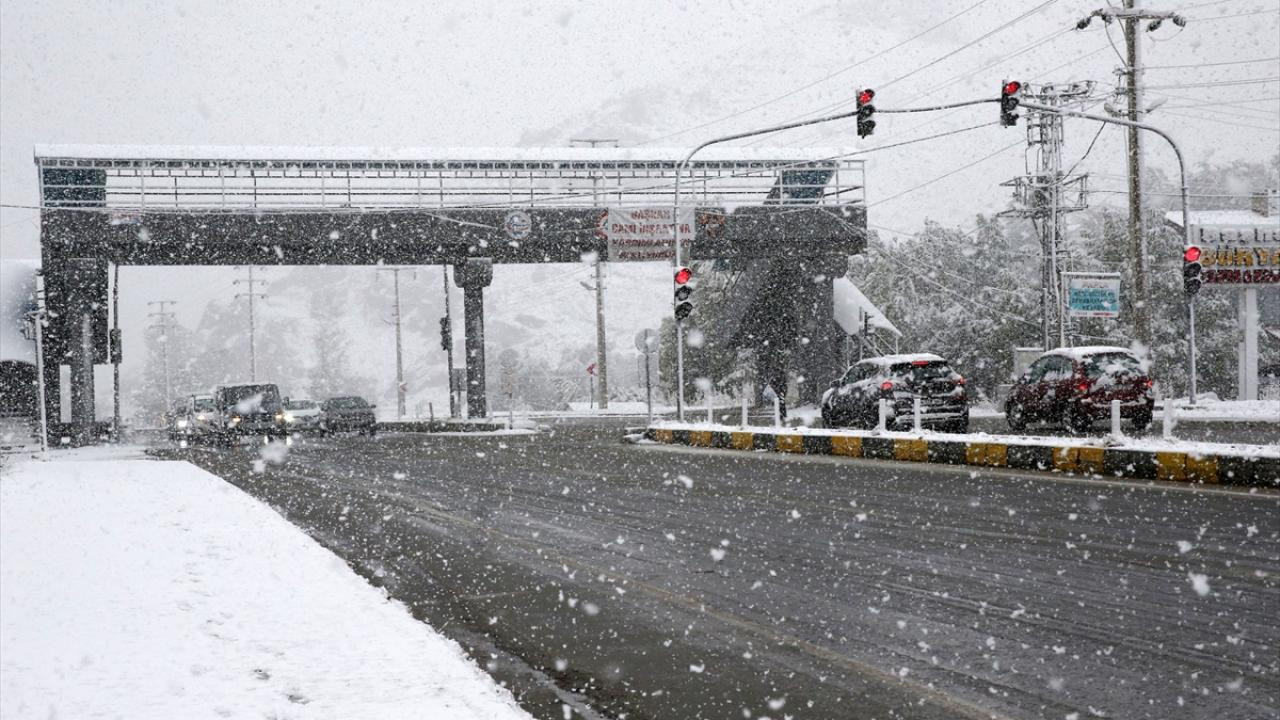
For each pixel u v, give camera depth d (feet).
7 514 51.26
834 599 28.30
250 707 18.56
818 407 165.58
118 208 145.28
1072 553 33.01
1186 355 186.70
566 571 34.35
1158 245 192.65
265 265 163.43
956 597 27.76
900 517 42.88
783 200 161.68
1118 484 51.85
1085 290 129.80
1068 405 79.25
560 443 109.09
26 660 21.94
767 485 57.98
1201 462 51.26
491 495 58.08
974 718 18.61
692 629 26.02
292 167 149.59
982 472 60.85
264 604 28.04
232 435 130.72
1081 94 142.20
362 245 150.71
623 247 152.76
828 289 166.20
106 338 166.61
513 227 152.46
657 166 159.53
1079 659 21.68
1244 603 25.55
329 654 22.68
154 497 58.65
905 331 224.53
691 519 44.98
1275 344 206.69
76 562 35.12
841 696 20.22
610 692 21.27
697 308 247.70
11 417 171.01
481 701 19.07
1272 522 37.63
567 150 159.43
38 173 148.25
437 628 27.37
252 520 46.88
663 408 220.23
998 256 245.04
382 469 80.12
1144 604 25.91
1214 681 19.90
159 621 25.79
